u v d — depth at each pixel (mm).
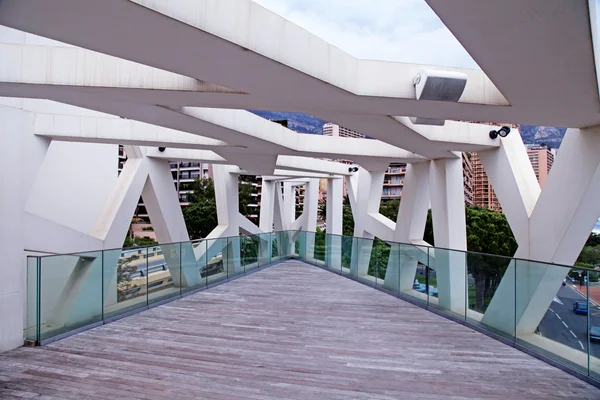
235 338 6848
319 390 4918
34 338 6434
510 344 6598
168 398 4664
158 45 4016
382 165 15039
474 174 65000
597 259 26141
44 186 12727
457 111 6375
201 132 9094
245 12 4059
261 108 6750
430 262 8891
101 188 14914
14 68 5582
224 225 19391
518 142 10117
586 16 3266
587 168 7434
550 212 8531
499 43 3801
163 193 14555
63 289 6871
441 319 8125
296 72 4766
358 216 19234
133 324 7629
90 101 6559
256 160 13703
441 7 3219
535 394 4859
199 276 10883
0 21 3482
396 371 5523
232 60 4406
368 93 5664
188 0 3537
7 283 6242
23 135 6738
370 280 11555
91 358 5883
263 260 15023
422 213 14516
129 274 8375
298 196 81125
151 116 7598
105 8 3250
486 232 24312
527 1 3070
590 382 5152
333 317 8211
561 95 5305
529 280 6270
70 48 5625
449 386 5062
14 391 4801
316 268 14711
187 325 7570
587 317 5250
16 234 6461
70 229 10422
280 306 9102
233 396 4730
